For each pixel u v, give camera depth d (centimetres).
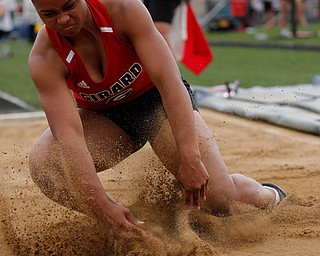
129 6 817
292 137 1655
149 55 816
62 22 762
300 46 4103
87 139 929
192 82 2814
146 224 878
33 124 1897
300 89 2145
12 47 5084
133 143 980
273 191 991
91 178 797
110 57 833
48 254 850
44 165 873
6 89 2822
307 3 6650
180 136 806
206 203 905
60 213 993
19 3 5578
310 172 1305
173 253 816
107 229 829
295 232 923
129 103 931
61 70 827
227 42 4700
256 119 1830
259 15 6462
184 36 2136
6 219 974
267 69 3169
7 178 1206
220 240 890
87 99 901
